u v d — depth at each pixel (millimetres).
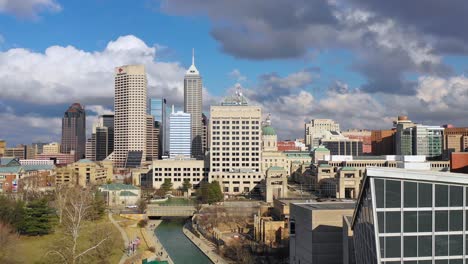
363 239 104000
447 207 91625
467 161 170375
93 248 198625
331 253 135375
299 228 148625
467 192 91750
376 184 91500
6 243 191875
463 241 91812
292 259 157000
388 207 91250
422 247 91375
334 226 135875
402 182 91312
